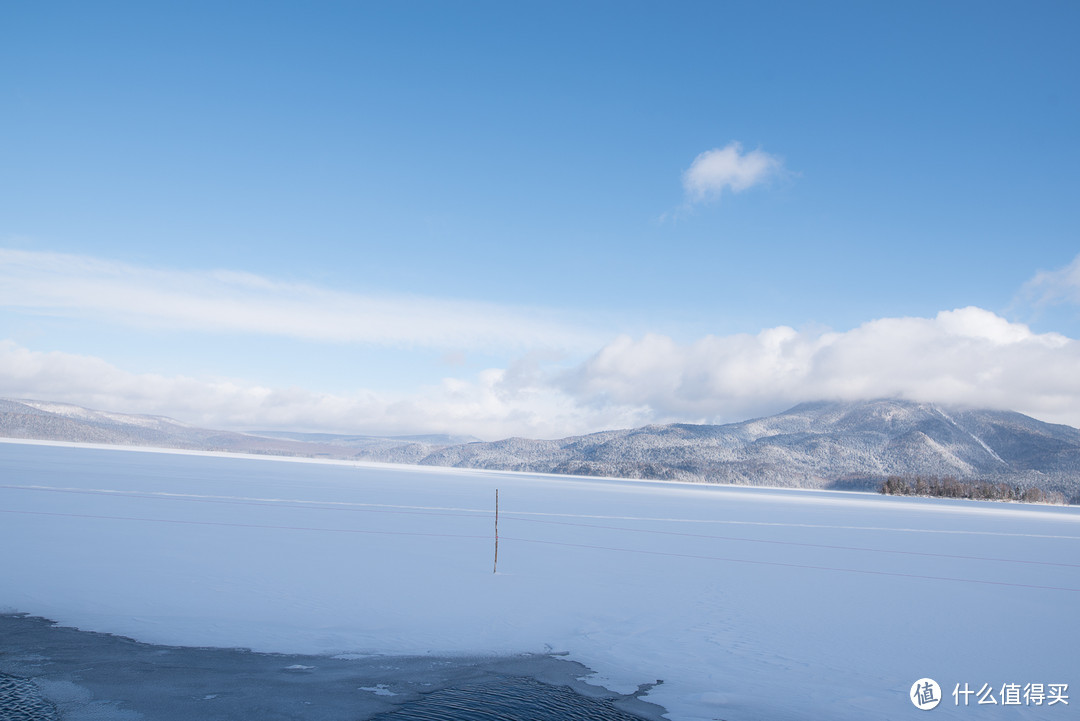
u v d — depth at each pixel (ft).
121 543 65.51
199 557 60.75
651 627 44.96
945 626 49.37
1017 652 42.91
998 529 159.02
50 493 112.06
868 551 96.32
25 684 28.71
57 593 44.42
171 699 27.99
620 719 28.76
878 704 32.07
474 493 202.08
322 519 99.25
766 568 73.97
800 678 35.45
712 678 34.91
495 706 29.58
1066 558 98.17
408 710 28.48
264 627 39.78
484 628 42.57
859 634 45.57
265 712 27.17
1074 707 32.91
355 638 38.75
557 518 125.90
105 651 33.76
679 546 90.68
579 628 43.83
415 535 86.12
